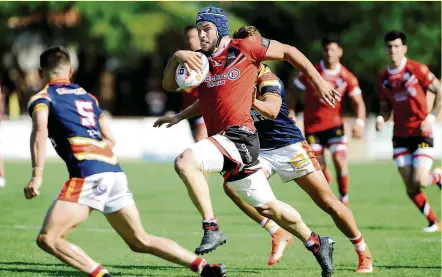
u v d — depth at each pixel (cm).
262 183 2555
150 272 2844
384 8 12825
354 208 5066
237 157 2458
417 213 4809
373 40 12962
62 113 2178
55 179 6825
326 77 4750
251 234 3934
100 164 2172
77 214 2142
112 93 14425
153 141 9212
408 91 4038
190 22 12106
